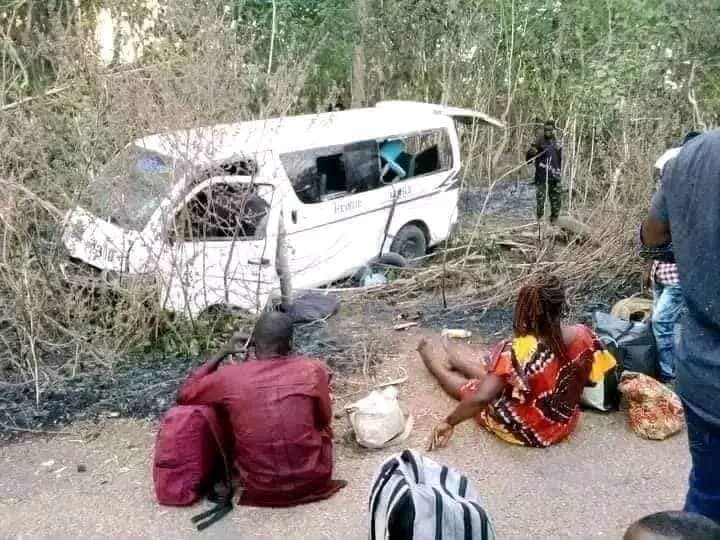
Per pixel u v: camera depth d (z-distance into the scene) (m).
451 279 8.19
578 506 4.52
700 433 2.88
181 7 8.21
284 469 4.49
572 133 11.30
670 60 12.18
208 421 4.59
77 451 5.24
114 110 6.62
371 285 8.22
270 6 14.74
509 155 15.00
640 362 5.71
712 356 2.78
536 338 4.88
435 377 5.95
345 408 5.37
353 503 4.57
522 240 9.77
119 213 6.60
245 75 8.02
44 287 6.36
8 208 6.05
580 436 5.25
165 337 6.67
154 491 4.75
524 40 15.46
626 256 7.73
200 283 6.82
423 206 9.64
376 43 15.41
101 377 6.23
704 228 2.71
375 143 8.96
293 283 8.07
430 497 3.54
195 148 6.38
